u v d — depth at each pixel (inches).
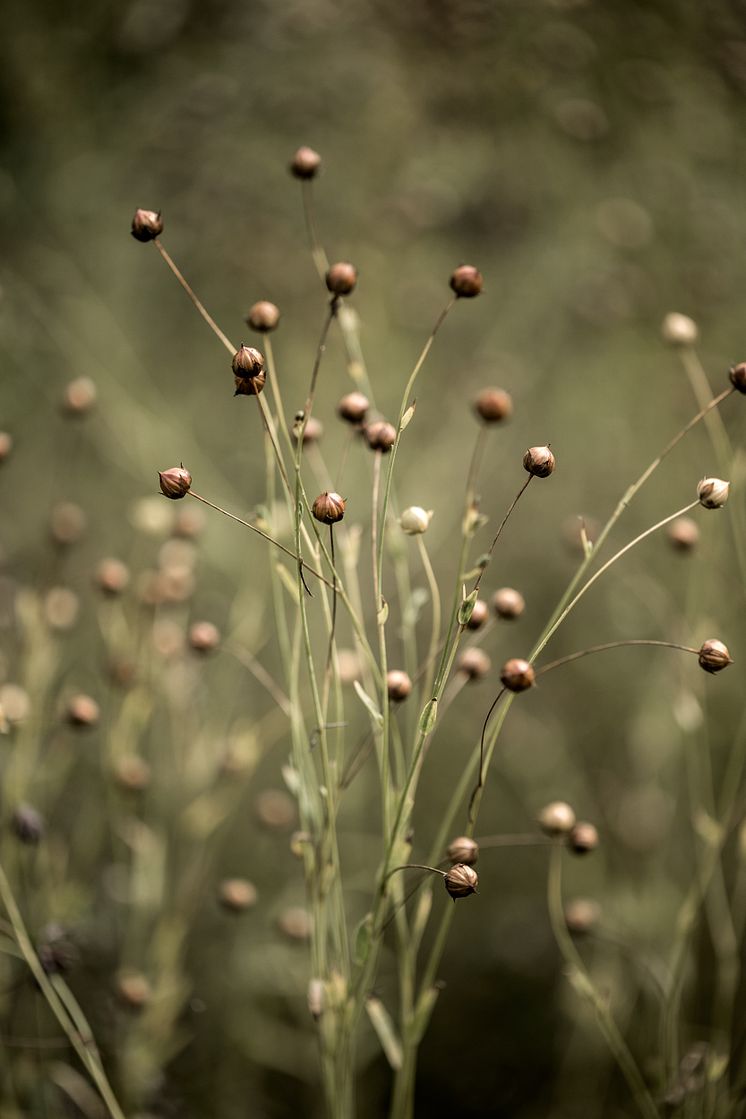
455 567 44.1
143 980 30.5
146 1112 30.9
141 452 40.7
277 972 33.2
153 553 41.1
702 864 30.2
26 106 51.5
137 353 48.2
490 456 45.9
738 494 38.4
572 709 42.5
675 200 49.6
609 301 47.8
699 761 39.1
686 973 29.6
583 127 48.9
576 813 39.2
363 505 40.3
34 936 29.3
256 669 28.0
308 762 26.7
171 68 51.5
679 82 49.4
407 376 47.4
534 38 49.4
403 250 49.9
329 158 49.8
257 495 44.4
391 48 49.9
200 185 48.9
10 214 46.9
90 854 32.9
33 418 43.7
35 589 32.3
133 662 30.5
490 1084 35.7
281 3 49.8
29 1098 30.5
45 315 42.8
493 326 49.6
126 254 49.1
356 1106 33.7
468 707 41.1
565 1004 34.2
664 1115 28.2
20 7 52.6
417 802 39.4
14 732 30.4
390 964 36.3
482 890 38.1
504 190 50.1
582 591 25.0
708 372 45.9
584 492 46.8
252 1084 33.8
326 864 26.5
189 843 34.6
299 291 48.4
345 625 38.2
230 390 48.3
